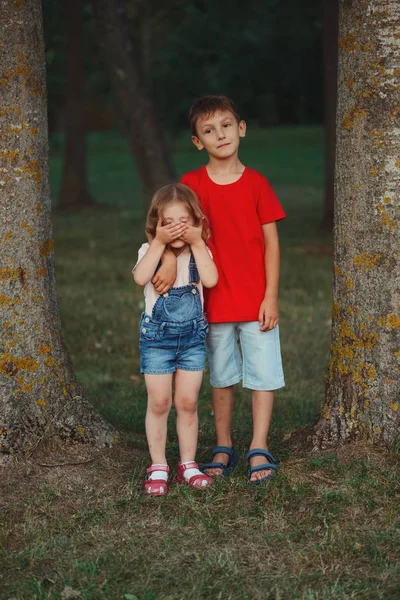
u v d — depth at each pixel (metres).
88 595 2.72
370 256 3.58
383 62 3.49
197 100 3.63
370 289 3.60
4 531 3.14
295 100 38.62
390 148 3.51
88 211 17.91
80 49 18.09
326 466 3.56
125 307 8.15
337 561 2.92
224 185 3.62
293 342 6.77
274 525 3.18
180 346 3.50
